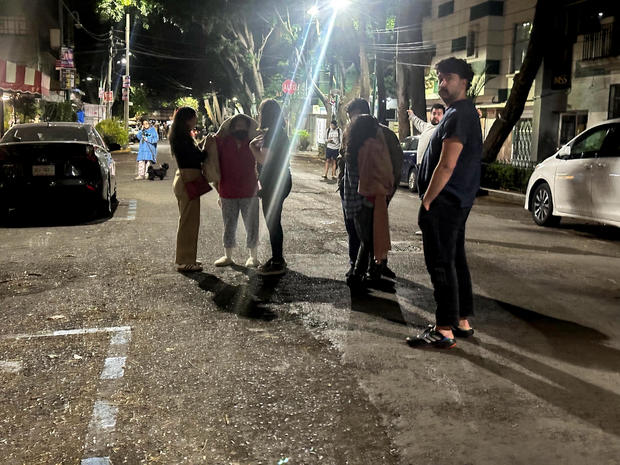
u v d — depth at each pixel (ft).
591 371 14.14
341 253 26.84
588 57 74.02
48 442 10.84
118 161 94.43
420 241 29.99
